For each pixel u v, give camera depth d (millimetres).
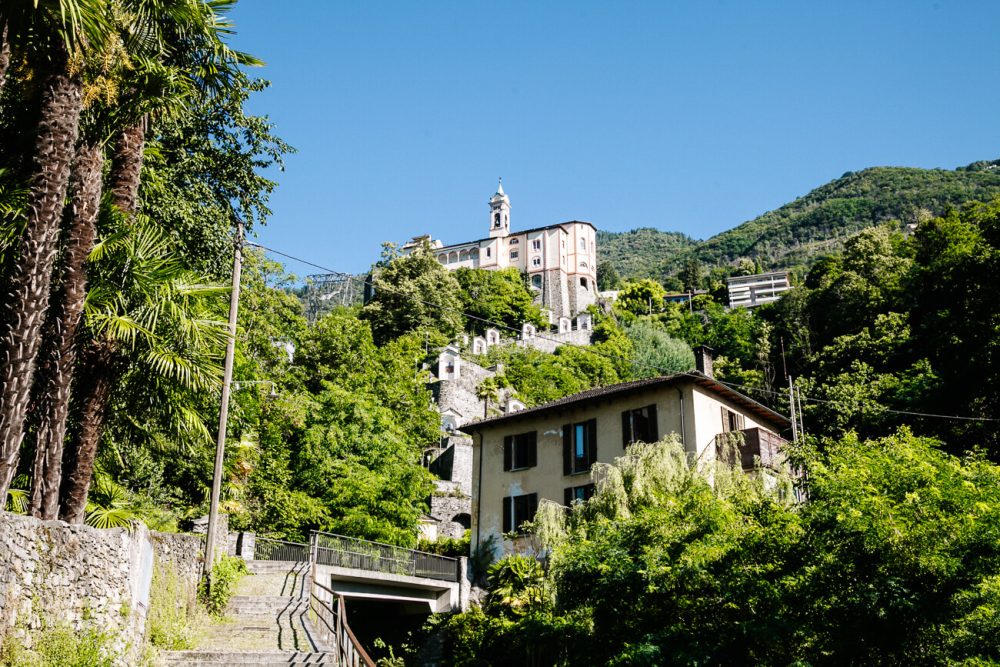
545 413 35875
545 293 142000
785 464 24734
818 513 16703
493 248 146250
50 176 12734
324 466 37656
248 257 39188
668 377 32125
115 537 12992
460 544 39312
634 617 19703
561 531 26750
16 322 12180
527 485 35656
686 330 120562
